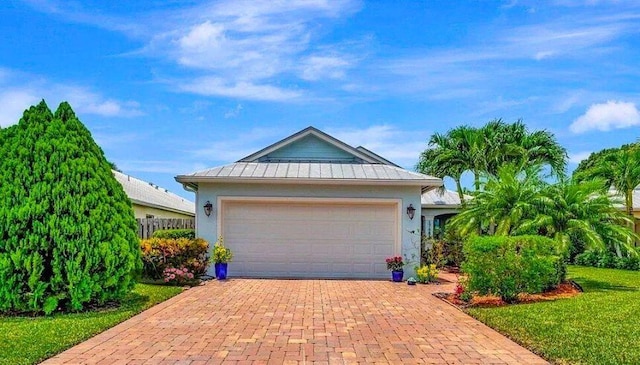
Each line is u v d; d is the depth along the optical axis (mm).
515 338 7191
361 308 9852
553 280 12203
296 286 13008
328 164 16531
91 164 9484
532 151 21078
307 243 15070
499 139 21234
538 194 13016
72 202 9086
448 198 23297
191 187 15664
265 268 15039
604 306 9633
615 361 5941
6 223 8719
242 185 14820
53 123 9352
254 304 10188
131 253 9844
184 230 16703
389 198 14898
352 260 15062
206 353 6449
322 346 6859
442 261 15633
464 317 8969
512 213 12703
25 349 6457
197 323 8281
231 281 13914
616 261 19797
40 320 8391
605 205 13383
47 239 8906
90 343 6895
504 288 10617
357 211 15125
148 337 7281
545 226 12891
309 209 15125
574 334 7273
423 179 14648
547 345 6695
